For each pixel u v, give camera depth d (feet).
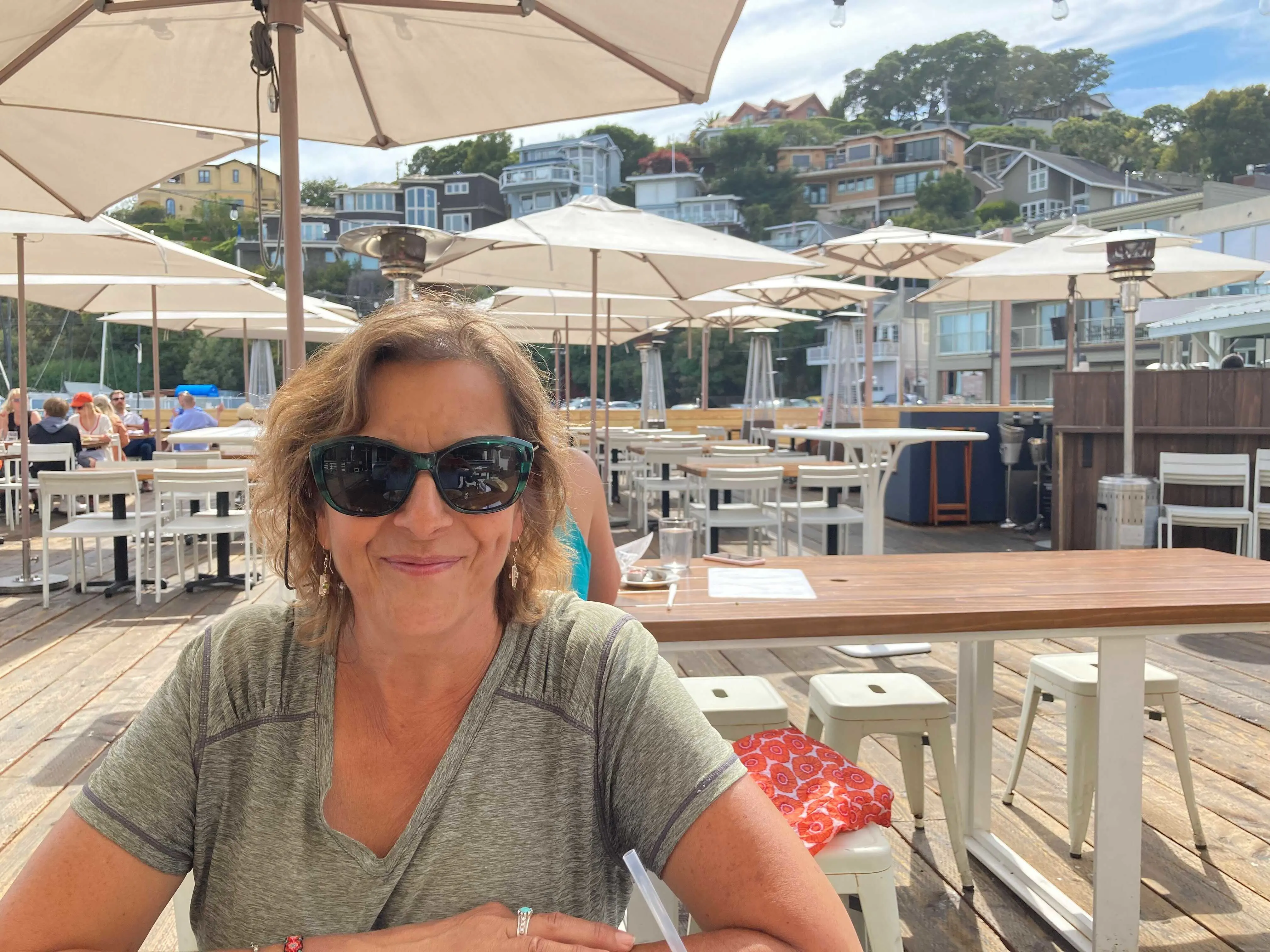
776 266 16.94
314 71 9.19
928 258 32.01
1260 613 6.32
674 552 7.38
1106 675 6.34
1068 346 27.73
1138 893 6.36
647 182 330.34
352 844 2.79
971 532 27.61
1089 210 230.07
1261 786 9.51
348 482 2.83
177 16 8.19
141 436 36.17
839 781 5.33
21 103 8.93
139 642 15.24
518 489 2.93
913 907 7.22
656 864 2.94
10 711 11.78
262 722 2.90
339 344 3.11
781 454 29.73
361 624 2.90
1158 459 22.15
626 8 7.36
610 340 31.83
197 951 4.84
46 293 26.71
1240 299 46.01
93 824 2.80
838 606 6.37
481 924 2.72
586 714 2.97
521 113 9.36
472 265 19.61
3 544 26.17
